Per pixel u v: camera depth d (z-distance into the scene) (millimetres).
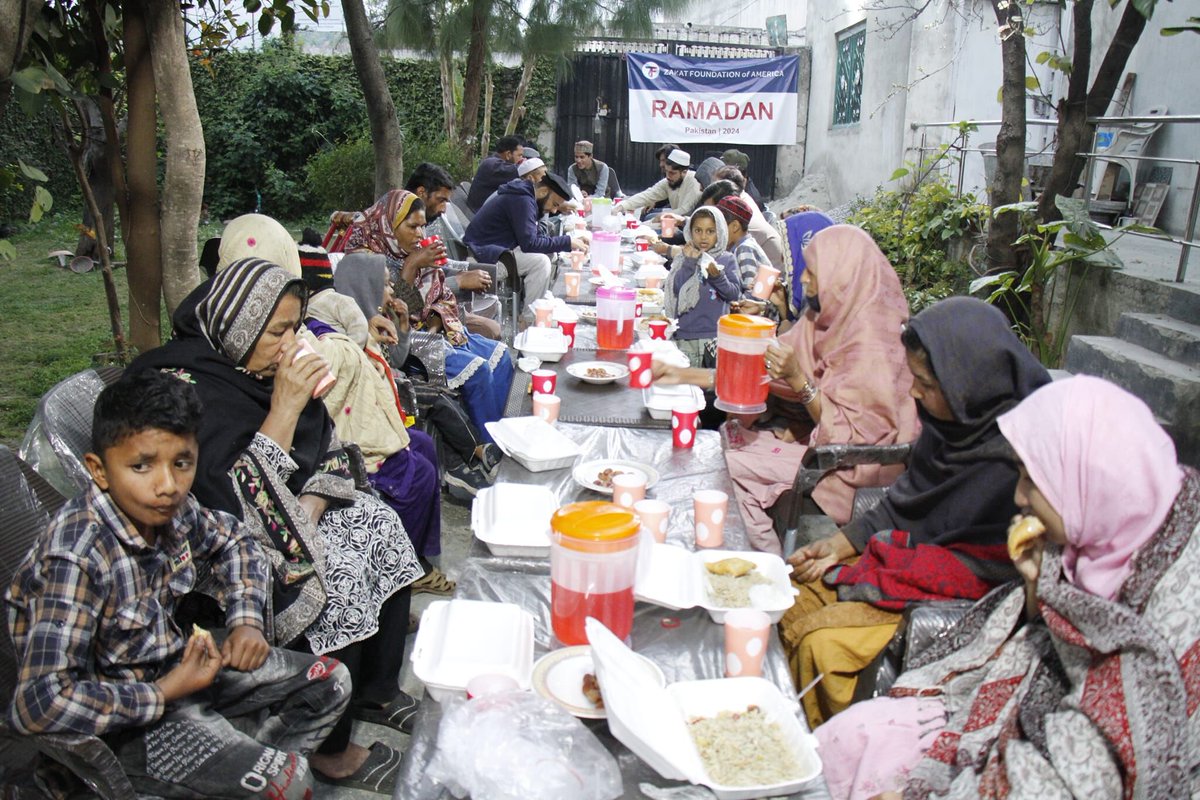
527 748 1508
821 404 3154
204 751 1882
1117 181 7348
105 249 4504
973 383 2428
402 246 4664
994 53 8828
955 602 2295
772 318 4520
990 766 1703
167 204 3867
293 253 3166
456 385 4500
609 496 2605
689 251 4980
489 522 2332
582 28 10648
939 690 2020
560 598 1884
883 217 8922
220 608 2234
